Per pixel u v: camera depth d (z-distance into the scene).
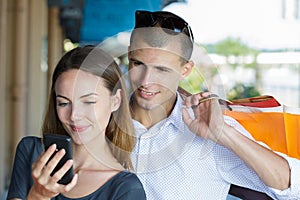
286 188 1.60
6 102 6.44
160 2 6.72
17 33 6.35
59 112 1.32
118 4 7.59
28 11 7.10
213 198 1.71
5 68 5.79
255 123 1.77
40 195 1.22
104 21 8.64
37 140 1.54
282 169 1.59
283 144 1.75
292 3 12.89
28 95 7.16
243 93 9.34
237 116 1.79
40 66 8.46
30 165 1.50
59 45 11.59
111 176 1.34
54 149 1.21
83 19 9.25
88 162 1.36
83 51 1.31
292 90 11.26
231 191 1.77
